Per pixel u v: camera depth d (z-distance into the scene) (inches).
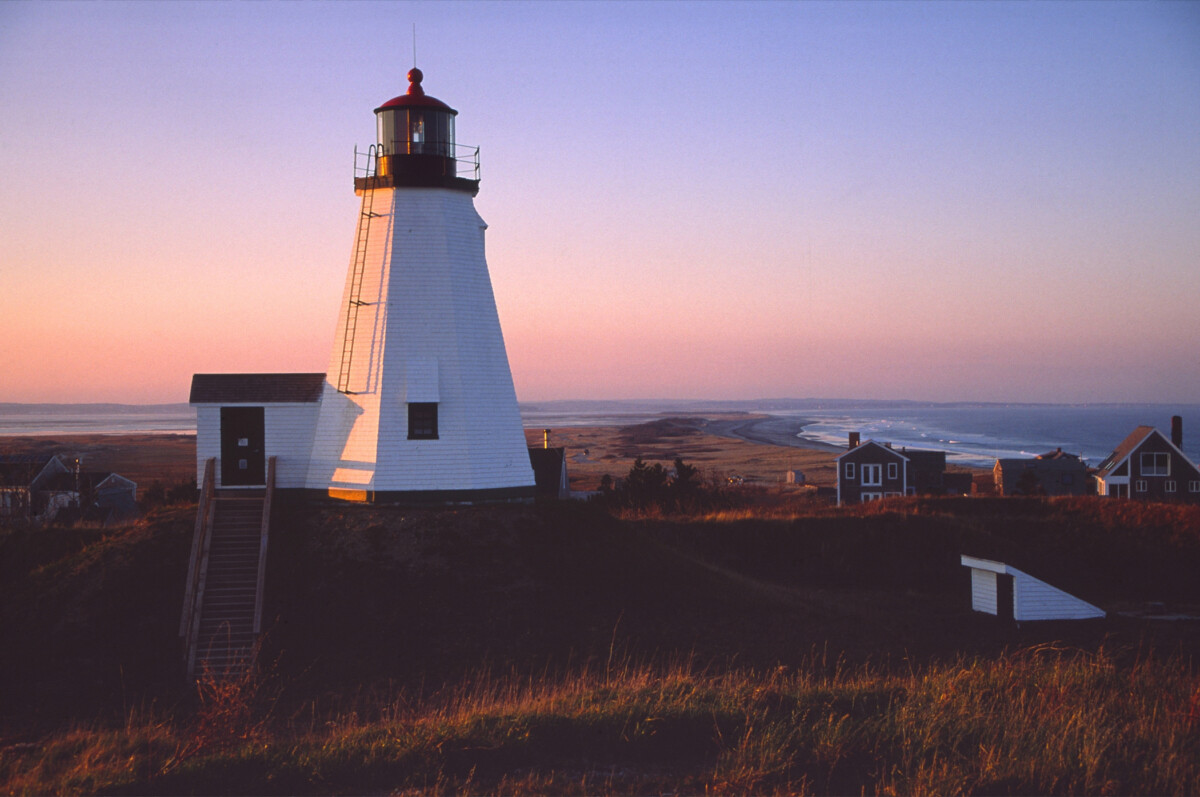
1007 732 525.3
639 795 463.8
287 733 721.6
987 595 1243.8
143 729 680.4
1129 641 1097.4
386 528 1106.1
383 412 1214.9
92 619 952.9
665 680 719.1
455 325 1250.0
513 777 490.6
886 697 612.4
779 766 484.1
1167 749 503.8
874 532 1558.8
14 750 645.3
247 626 952.3
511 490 1262.3
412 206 1261.1
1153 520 1642.5
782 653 976.9
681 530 1549.0
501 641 957.8
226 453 1257.4
